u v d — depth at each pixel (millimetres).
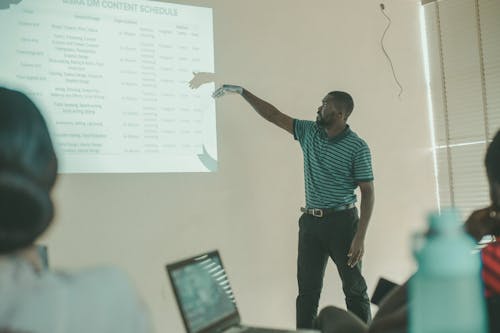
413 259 960
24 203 570
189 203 2945
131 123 2783
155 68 2871
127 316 649
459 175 3836
